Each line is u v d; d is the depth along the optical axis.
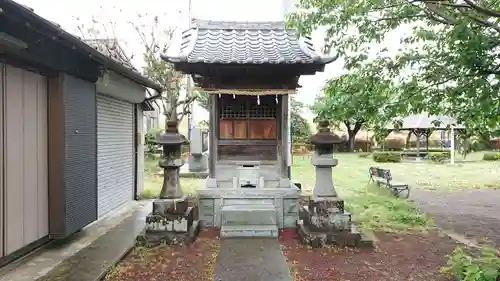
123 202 10.82
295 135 32.19
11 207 5.86
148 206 10.68
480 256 6.29
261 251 6.75
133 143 11.69
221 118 8.94
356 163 27.38
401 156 29.86
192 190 13.85
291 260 6.32
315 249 6.91
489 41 4.43
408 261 6.27
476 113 4.67
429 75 5.27
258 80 8.51
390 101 5.58
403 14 5.94
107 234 7.71
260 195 8.48
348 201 11.52
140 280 5.43
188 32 9.30
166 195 7.49
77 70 7.12
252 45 8.79
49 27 5.23
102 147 9.26
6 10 4.52
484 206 11.48
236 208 7.97
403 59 5.65
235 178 8.72
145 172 18.55
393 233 8.04
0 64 5.61
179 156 7.59
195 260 6.29
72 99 7.03
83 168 7.49
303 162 26.52
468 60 4.45
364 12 5.75
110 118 9.80
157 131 22.94
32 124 6.39
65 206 6.79
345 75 6.12
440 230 8.38
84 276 5.44
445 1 5.12
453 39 4.61
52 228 6.80
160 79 19.38
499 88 4.40
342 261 6.27
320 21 6.21
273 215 7.84
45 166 6.74
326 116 6.02
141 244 7.02
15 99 5.95
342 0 5.89
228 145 8.93
